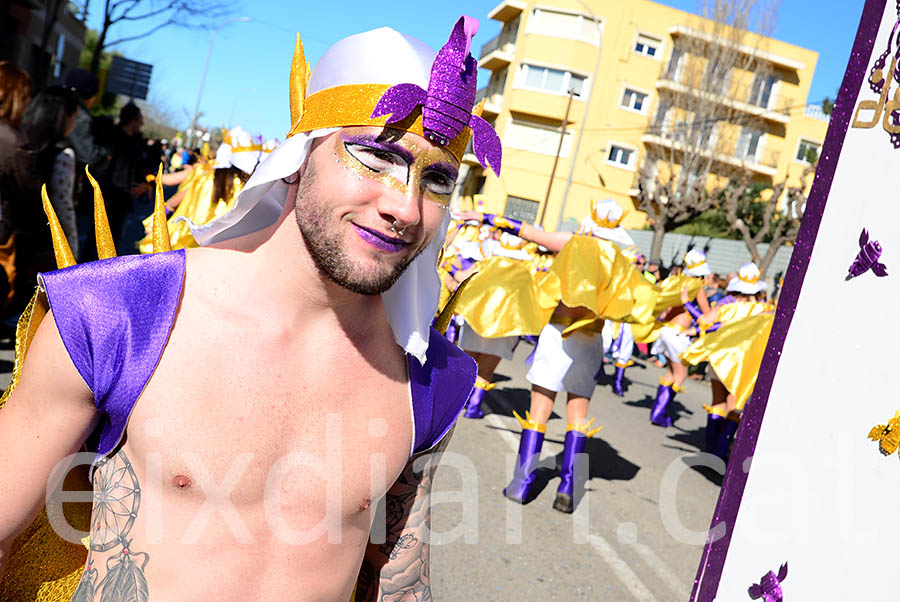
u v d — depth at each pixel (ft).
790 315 5.25
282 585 3.73
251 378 3.60
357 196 3.55
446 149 3.69
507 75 133.49
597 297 14.21
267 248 3.76
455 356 4.53
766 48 104.94
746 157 126.93
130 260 3.64
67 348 3.45
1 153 13.17
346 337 3.86
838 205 5.05
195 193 21.36
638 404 31.40
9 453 3.58
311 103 3.81
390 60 3.70
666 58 126.62
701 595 5.57
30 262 14.08
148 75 54.54
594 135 128.16
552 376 14.51
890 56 4.83
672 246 97.45
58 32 82.43
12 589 3.94
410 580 4.58
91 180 4.29
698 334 28.48
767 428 5.29
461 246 25.85
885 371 4.57
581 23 125.49
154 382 3.50
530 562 12.07
